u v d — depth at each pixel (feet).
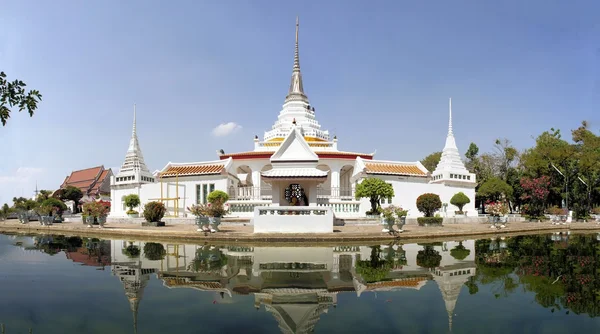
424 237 77.97
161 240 74.43
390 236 74.38
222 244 67.51
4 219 150.00
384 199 115.24
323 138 157.38
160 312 27.12
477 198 154.51
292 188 93.45
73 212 201.67
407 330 23.45
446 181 123.34
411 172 128.16
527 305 28.71
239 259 49.80
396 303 29.30
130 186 129.80
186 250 59.26
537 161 156.56
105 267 44.06
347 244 67.92
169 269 42.63
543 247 64.18
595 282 36.19
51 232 97.45
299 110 161.38
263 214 74.95
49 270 42.37
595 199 168.86
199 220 76.84
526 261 48.24
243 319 25.66
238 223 97.50
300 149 93.40
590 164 146.10
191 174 123.03
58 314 26.71
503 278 37.99
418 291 32.81
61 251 58.49
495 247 63.98
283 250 59.31
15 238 81.56
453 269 42.57
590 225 113.29
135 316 26.23
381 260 49.01
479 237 83.82
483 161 199.82
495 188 137.90
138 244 68.08
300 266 44.37
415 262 47.37
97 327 23.98
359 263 46.55
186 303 29.35
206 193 121.70
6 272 41.37
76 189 206.18
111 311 27.35
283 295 31.58
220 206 78.18
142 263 46.73
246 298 30.78
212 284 35.37
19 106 27.58
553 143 175.01
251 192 122.31
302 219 74.54
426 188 120.16
